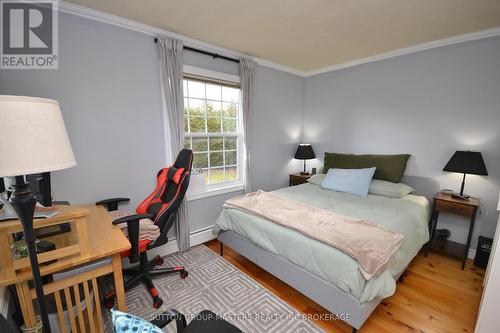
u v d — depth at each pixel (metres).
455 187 2.60
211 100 2.86
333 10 1.91
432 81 2.66
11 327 0.63
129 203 2.30
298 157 3.67
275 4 1.82
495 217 2.37
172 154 2.45
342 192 2.80
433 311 1.74
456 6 1.84
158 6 1.85
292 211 2.06
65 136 0.87
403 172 2.87
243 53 2.96
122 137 2.20
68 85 1.89
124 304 1.37
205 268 2.31
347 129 3.47
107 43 2.03
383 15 1.99
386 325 1.62
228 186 3.11
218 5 1.83
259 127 3.38
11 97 0.70
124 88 2.16
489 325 1.29
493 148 2.35
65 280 1.18
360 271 1.34
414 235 1.93
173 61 2.34
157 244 1.89
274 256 1.86
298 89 3.86
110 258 1.33
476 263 2.34
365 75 3.20
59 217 1.05
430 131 2.72
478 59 2.36
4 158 0.69
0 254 0.97
